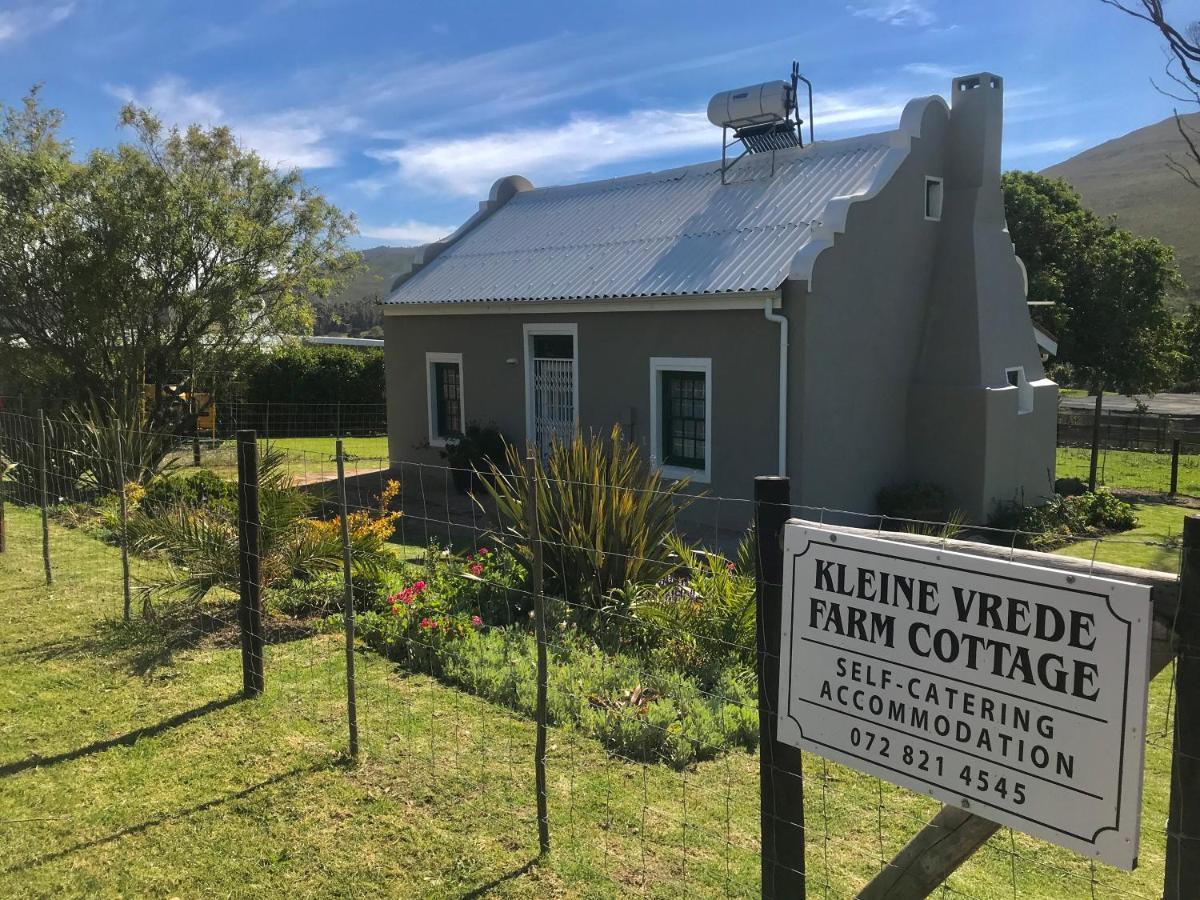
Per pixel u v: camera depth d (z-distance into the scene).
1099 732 2.27
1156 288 27.64
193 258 16.86
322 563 8.05
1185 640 2.17
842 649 2.83
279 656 7.04
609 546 8.14
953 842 2.70
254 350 19.06
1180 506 17.11
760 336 12.80
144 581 8.05
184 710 5.94
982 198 14.28
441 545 11.93
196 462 17.38
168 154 18.05
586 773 5.11
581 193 19.22
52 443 13.72
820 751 2.92
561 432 15.72
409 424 18.69
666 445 14.34
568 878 4.07
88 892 4.02
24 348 16.58
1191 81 11.61
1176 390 49.88
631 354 14.42
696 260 14.13
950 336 14.25
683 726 5.59
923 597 2.60
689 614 7.20
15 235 15.50
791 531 2.95
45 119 16.94
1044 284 25.89
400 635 7.07
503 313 16.33
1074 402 41.69
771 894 3.28
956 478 14.04
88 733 5.59
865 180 13.81
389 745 5.43
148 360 17.05
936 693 2.60
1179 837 2.24
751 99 15.52
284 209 18.73
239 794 4.85
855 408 13.38
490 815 4.62
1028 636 2.38
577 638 7.45
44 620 7.78
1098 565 2.31
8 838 4.44
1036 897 4.08
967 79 14.25
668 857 4.24
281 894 4.00
